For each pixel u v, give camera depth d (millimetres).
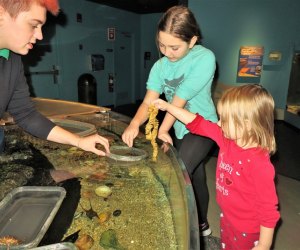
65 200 1154
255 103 1114
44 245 900
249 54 5395
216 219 2273
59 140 1441
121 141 1724
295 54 5242
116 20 7289
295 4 5078
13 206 1089
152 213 1110
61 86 6160
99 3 6668
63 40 6023
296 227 2205
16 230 964
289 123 5359
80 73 6539
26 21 1035
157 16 7906
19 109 1421
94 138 1436
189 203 943
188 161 1567
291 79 5379
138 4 6809
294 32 5195
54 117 2104
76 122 2006
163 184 1280
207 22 5398
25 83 1436
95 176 1365
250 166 1146
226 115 1173
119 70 7645
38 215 1043
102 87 7172
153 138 1469
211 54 1552
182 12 1339
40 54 5625
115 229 1030
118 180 1332
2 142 1597
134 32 8008
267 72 5484
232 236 1314
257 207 1155
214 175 3084
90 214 1105
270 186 1107
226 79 5629
